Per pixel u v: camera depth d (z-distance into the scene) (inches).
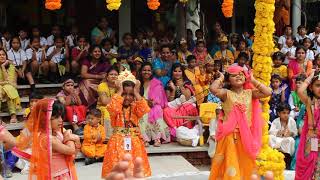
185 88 339.6
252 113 224.1
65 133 189.9
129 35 408.5
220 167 224.5
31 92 334.3
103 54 359.9
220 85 229.0
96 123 298.5
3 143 180.2
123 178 74.7
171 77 355.3
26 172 276.2
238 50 422.0
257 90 222.4
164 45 372.8
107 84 314.5
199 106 334.3
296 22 480.7
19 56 370.9
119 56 383.6
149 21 516.4
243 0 563.5
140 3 513.3
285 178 263.0
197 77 352.5
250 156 219.5
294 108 337.4
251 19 568.1
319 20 548.1
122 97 232.7
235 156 219.5
